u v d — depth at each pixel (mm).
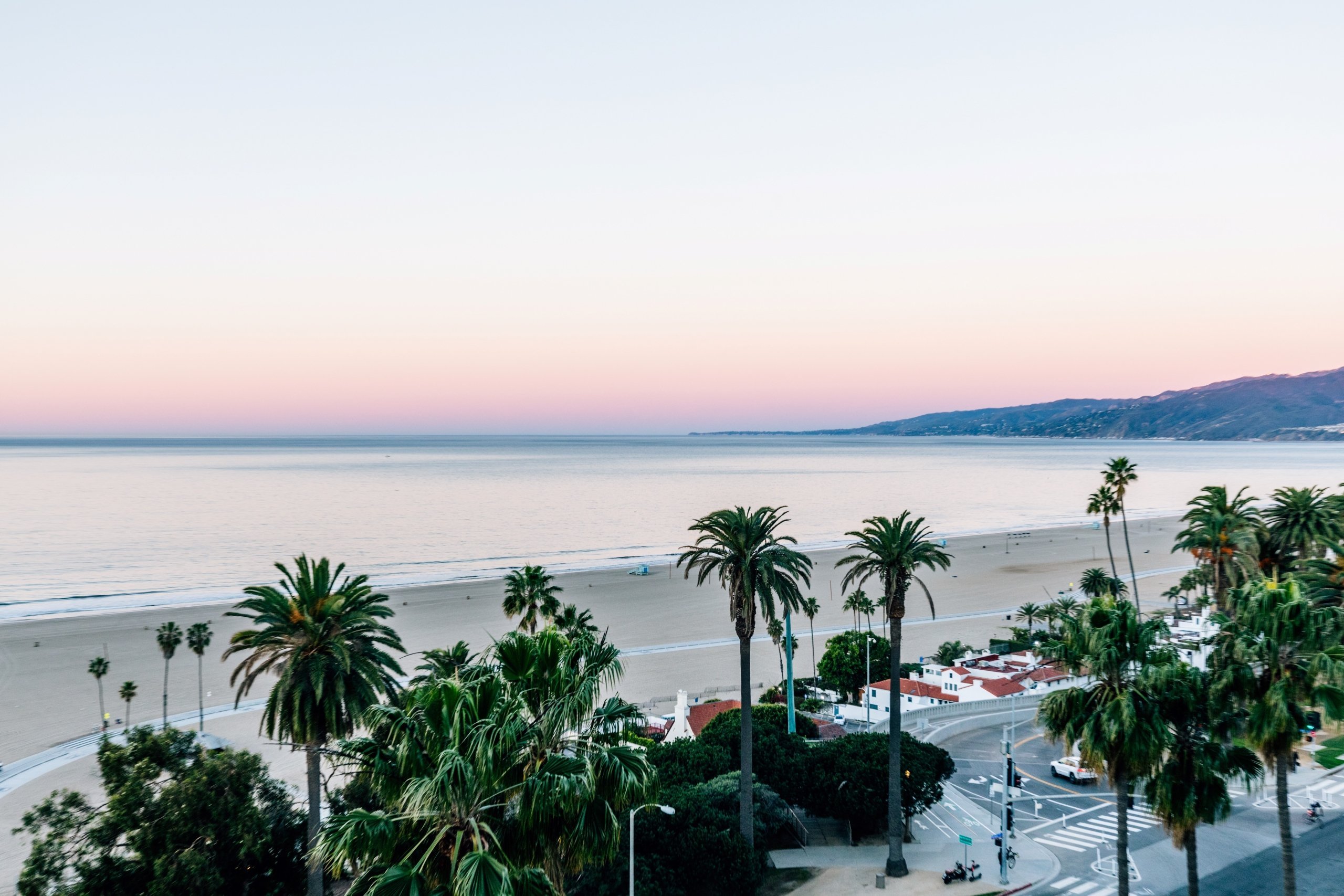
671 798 50312
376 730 22875
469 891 18547
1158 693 34750
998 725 86625
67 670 115625
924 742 74500
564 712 22984
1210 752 35281
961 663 111125
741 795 50812
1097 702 36094
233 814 41375
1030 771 72938
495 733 21359
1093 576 144750
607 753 23188
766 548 53875
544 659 25078
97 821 45875
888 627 152875
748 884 45531
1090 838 57875
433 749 21547
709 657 128125
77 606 157625
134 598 165500
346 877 45844
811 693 106562
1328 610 42531
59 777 78312
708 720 80625
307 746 40125
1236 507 79125
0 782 77125
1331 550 72562
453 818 20875
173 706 100750
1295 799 61688
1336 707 33781
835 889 51000
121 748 45594
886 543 53031
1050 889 50375
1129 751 34156
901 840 53312
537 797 21062
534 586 76875
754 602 51688
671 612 160500
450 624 144500
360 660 42656
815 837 59375
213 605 158375
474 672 24156
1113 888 50062
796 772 59625
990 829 60219
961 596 180875
